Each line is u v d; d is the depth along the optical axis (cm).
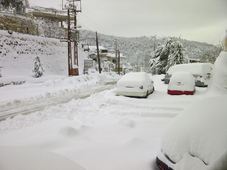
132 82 1456
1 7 3941
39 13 5172
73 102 1320
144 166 505
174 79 1551
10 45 3425
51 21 5359
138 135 730
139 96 1437
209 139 360
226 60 1294
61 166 357
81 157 552
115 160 536
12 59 3341
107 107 1189
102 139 686
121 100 1341
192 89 1500
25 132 738
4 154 351
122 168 497
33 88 2008
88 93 1734
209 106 422
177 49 4659
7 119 941
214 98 450
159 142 659
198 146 368
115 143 651
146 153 574
